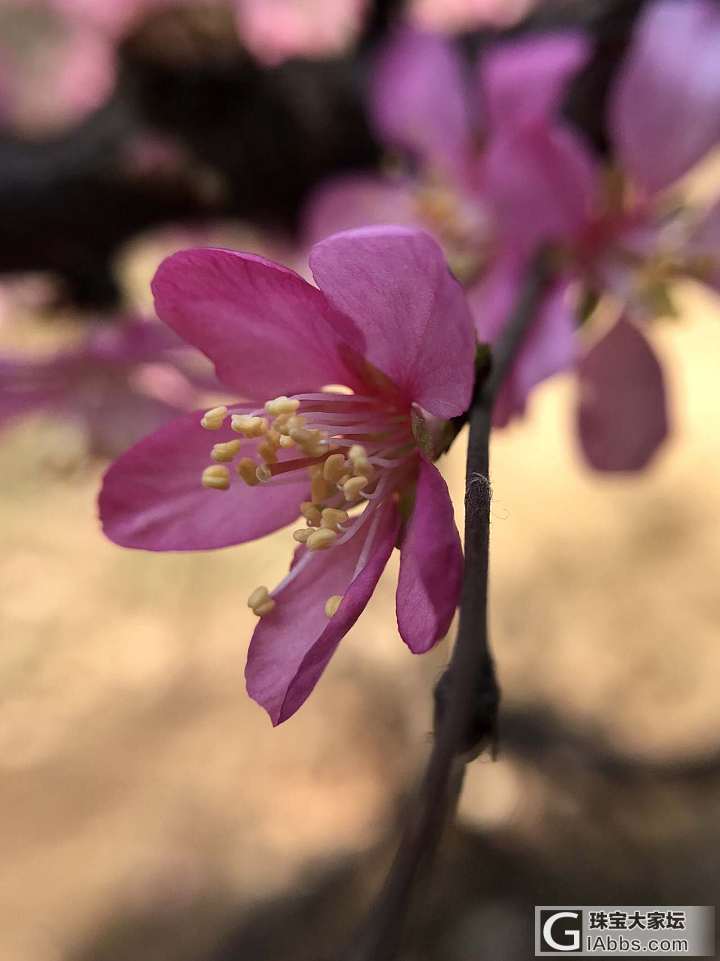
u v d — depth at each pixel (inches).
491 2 5.7
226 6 4.8
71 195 4.8
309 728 11.9
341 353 2.5
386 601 11.8
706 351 17.6
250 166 4.9
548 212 3.6
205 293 2.4
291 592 2.5
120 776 12.1
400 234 2.1
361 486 2.5
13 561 15.5
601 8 4.2
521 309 3.2
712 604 13.5
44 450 4.2
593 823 9.3
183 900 10.3
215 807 11.4
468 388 2.1
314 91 4.9
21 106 5.6
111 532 2.5
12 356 4.0
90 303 5.2
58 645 14.1
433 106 4.4
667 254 3.8
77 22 5.2
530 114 4.0
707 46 3.8
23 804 11.8
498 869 8.8
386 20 5.3
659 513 15.1
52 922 10.3
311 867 10.3
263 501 2.6
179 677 13.4
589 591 14.0
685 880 8.8
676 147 3.8
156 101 4.9
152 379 4.2
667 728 11.4
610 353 4.1
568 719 11.1
